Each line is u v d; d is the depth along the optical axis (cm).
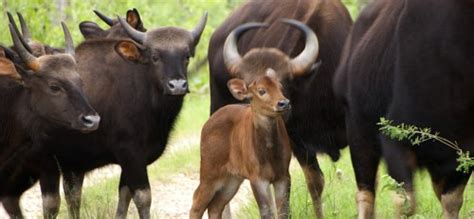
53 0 6197
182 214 4425
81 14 5912
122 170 3809
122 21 3838
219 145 3416
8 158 3688
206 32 6969
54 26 5969
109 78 3784
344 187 4150
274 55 3356
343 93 3384
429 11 2880
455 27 2809
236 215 4131
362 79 3212
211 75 4250
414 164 3008
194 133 6103
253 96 3192
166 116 3841
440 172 3000
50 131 3644
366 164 3325
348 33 3741
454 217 3102
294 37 3725
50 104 3544
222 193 3494
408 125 2964
